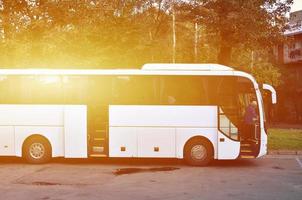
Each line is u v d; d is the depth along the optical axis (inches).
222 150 640.4
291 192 444.5
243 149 642.2
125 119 649.6
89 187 472.1
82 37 893.2
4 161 692.7
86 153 650.2
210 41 1291.8
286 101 1863.9
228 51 1240.8
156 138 647.1
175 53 1471.5
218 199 411.2
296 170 598.9
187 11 1217.4
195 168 618.8
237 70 650.8
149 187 472.1
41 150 661.3
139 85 652.1
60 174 562.9
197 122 644.1
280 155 767.1
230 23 1120.8
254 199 411.5
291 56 1845.5
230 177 540.1
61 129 658.2
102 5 943.7
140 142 647.8
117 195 430.0
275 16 1220.5
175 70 651.5
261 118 645.9
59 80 659.4
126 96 651.5
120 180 517.7
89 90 655.8
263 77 1493.6
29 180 516.7
